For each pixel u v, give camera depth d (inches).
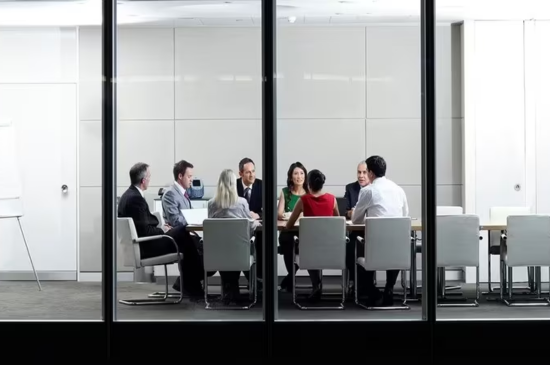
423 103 229.8
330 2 314.3
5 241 357.7
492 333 222.2
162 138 325.1
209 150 326.0
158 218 315.0
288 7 318.7
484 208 352.2
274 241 227.9
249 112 323.3
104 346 225.8
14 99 363.9
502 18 348.5
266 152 230.1
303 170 305.9
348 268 279.7
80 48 362.9
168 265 297.9
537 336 222.4
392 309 263.1
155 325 225.1
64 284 349.1
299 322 223.5
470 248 273.4
